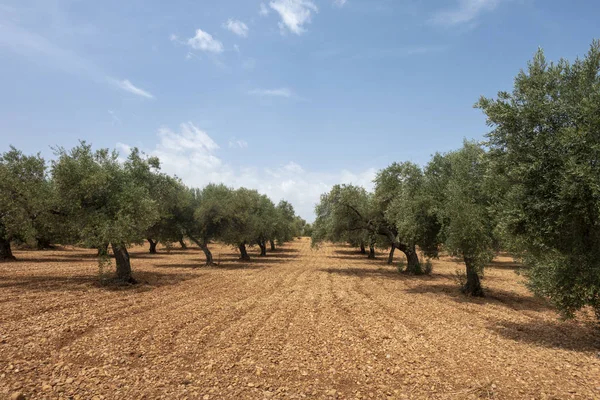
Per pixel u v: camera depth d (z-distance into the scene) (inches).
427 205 807.7
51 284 811.4
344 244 3531.0
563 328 482.0
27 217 808.3
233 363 326.6
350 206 1213.7
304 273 1178.6
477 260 656.4
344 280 1000.9
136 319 494.0
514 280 1018.7
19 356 332.5
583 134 348.2
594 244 385.7
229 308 579.8
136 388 269.1
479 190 645.9
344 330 450.9
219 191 1553.9
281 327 462.6
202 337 409.7
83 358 336.2
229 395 260.5
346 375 303.0
